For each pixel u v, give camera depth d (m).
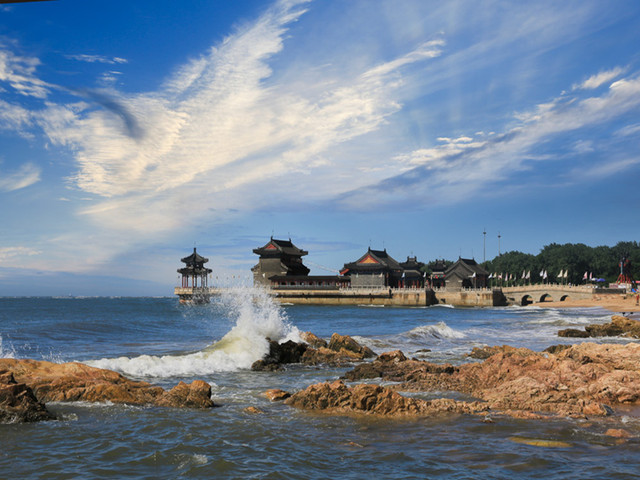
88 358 30.88
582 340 43.88
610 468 11.02
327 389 17.56
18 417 14.86
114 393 17.91
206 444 12.95
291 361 30.64
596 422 15.33
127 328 54.94
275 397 18.91
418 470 11.00
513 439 13.44
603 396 18.41
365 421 15.50
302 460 11.70
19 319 81.81
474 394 19.81
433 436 13.78
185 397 17.56
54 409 16.53
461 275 172.25
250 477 10.65
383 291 158.62
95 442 13.06
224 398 19.17
